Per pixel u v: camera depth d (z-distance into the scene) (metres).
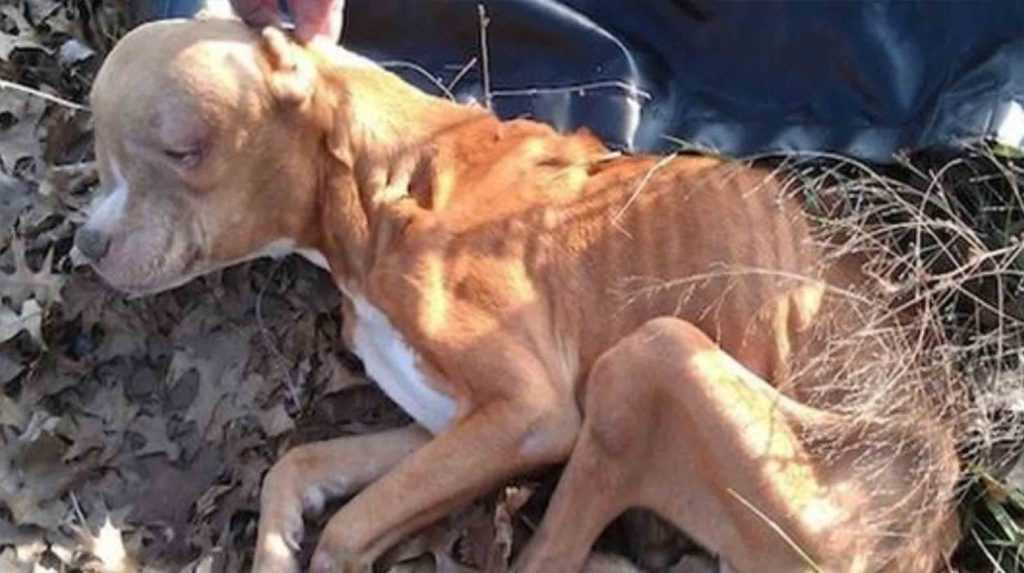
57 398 1.57
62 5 1.78
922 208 1.50
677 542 1.49
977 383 1.48
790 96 1.59
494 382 1.41
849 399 1.44
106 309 1.60
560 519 1.43
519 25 1.62
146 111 1.35
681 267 1.47
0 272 1.61
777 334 1.46
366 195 1.45
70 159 1.69
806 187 1.52
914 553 1.41
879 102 1.57
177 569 1.48
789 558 1.39
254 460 1.54
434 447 1.42
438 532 1.47
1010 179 1.52
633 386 1.39
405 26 1.64
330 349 1.60
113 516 1.50
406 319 1.43
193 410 1.57
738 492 1.39
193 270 1.42
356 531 1.40
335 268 1.48
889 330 1.46
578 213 1.47
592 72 1.61
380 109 1.46
